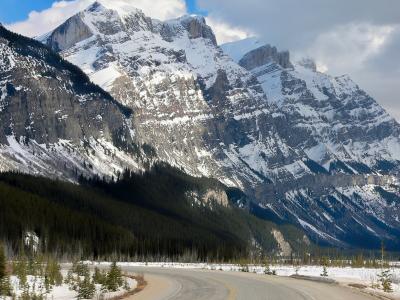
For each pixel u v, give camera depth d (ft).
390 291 160.04
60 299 137.49
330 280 196.75
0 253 156.66
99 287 165.58
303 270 317.22
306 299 126.21
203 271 276.62
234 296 131.44
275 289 151.74
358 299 130.62
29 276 205.87
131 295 141.90
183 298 128.36
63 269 307.37
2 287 146.82
